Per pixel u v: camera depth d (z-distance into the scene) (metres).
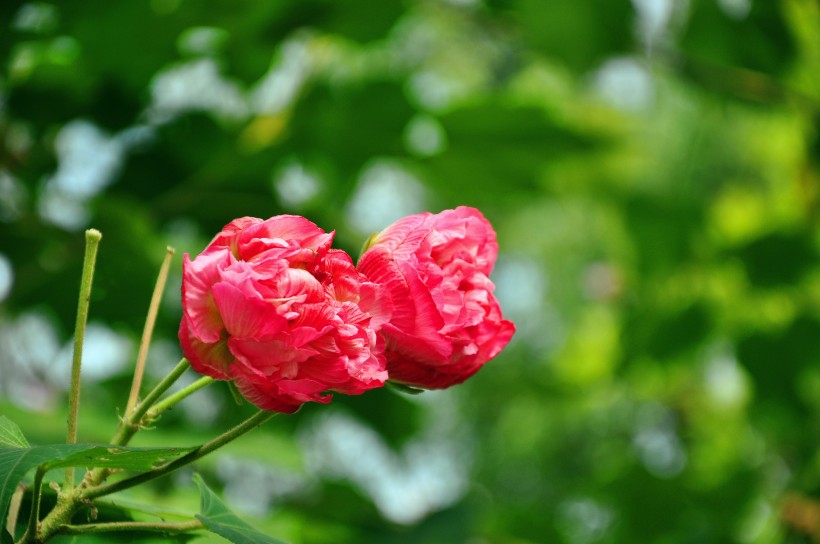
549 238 4.48
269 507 1.64
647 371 2.22
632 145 2.39
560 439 4.53
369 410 1.81
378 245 0.99
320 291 0.95
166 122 1.64
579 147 1.79
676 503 2.01
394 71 1.69
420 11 2.15
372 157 1.76
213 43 1.62
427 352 0.98
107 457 0.95
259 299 0.94
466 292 1.00
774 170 2.49
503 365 4.75
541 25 1.95
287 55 1.73
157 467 0.97
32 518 0.97
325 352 0.95
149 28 1.50
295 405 0.95
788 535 1.97
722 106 2.12
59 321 1.65
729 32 1.94
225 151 1.66
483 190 1.86
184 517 1.04
